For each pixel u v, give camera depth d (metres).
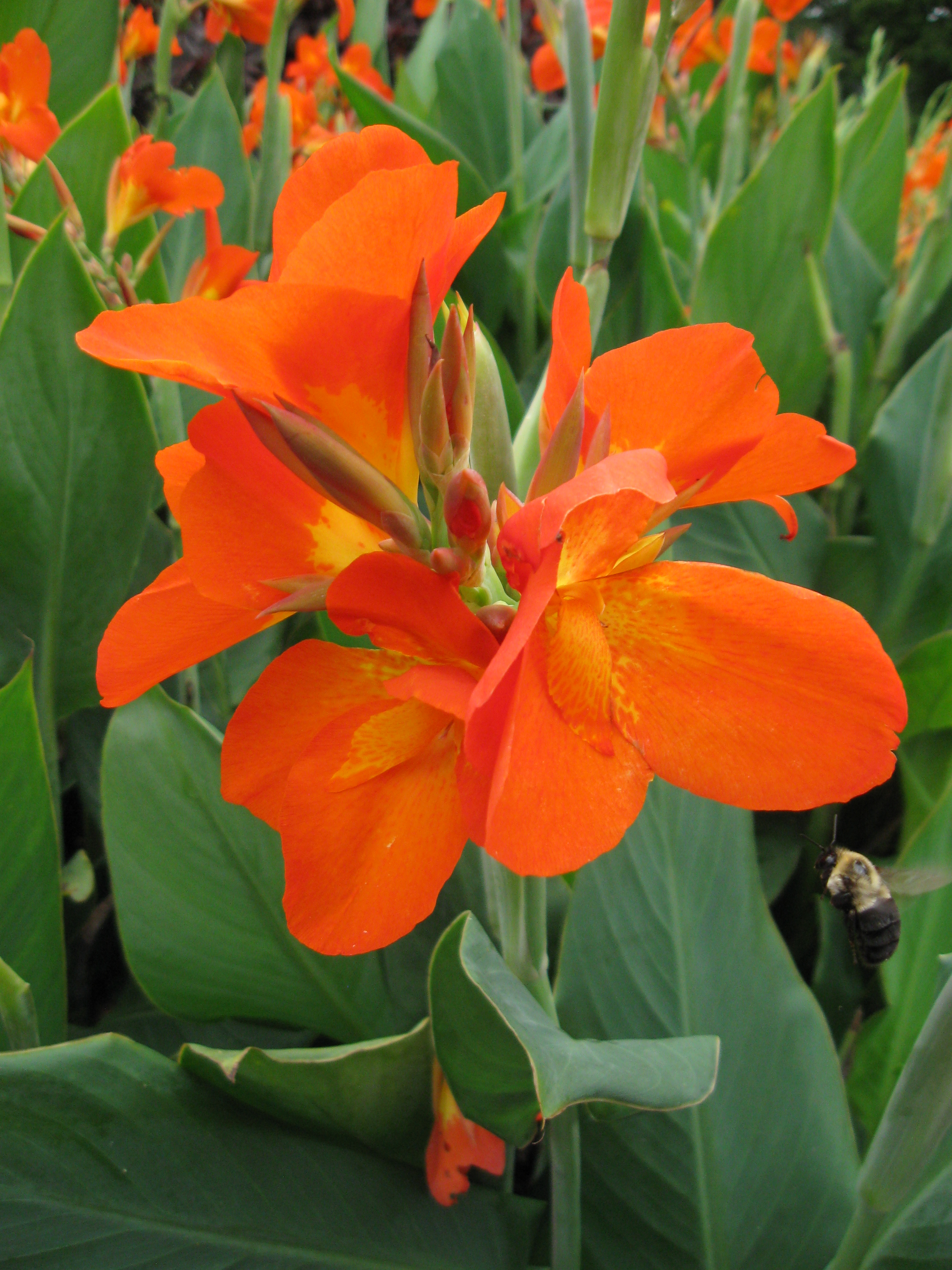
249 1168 0.34
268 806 0.26
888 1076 0.45
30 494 0.41
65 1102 0.31
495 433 0.27
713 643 0.24
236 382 0.23
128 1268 0.31
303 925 0.24
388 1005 0.42
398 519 0.24
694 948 0.41
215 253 0.49
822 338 0.66
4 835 0.37
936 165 1.10
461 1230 0.36
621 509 0.24
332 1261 0.33
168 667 0.27
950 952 0.43
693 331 0.25
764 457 0.27
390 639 0.24
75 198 0.56
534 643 0.24
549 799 0.23
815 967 0.59
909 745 0.59
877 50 1.12
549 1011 0.31
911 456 0.64
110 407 0.41
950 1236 0.35
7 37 0.68
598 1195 0.39
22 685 0.35
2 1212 0.30
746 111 0.97
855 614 0.24
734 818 0.43
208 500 0.24
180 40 1.15
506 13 0.73
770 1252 0.38
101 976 0.59
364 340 0.23
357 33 1.17
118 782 0.38
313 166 0.25
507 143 0.86
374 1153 0.36
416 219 0.23
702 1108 0.39
